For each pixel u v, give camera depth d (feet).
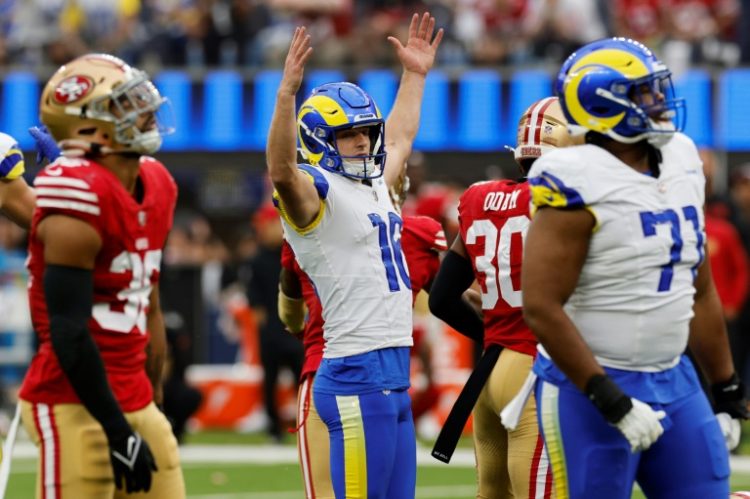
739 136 150.51
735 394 55.36
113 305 53.26
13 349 139.44
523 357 62.28
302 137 63.16
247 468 110.83
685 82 150.82
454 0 175.11
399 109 70.33
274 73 153.17
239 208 172.45
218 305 143.43
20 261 141.79
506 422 53.21
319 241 61.41
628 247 49.73
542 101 64.59
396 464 62.08
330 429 61.72
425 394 125.80
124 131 52.65
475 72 151.53
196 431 136.77
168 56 164.66
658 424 48.73
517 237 62.44
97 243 51.65
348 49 156.76
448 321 66.59
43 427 53.11
